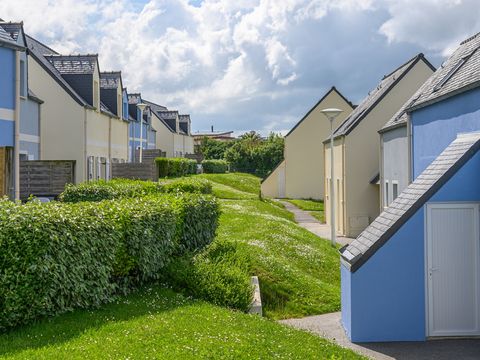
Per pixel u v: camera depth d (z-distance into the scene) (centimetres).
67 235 726
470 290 968
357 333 959
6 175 1630
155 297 891
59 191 1944
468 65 1408
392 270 962
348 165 2645
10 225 671
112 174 2950
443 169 991
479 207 966
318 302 1227
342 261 1048
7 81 1616
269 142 7294
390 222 983
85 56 2878
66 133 2622
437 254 966
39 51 2923
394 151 2020
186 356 631
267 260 1362
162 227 980
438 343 944
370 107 2617
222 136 13400
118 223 862
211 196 1340
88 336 669
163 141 6231
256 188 5047
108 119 3131
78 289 747
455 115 1264
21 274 670
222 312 866
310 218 3422
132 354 618
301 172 4362
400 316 962
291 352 726
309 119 4312
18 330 680
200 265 1032
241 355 670
